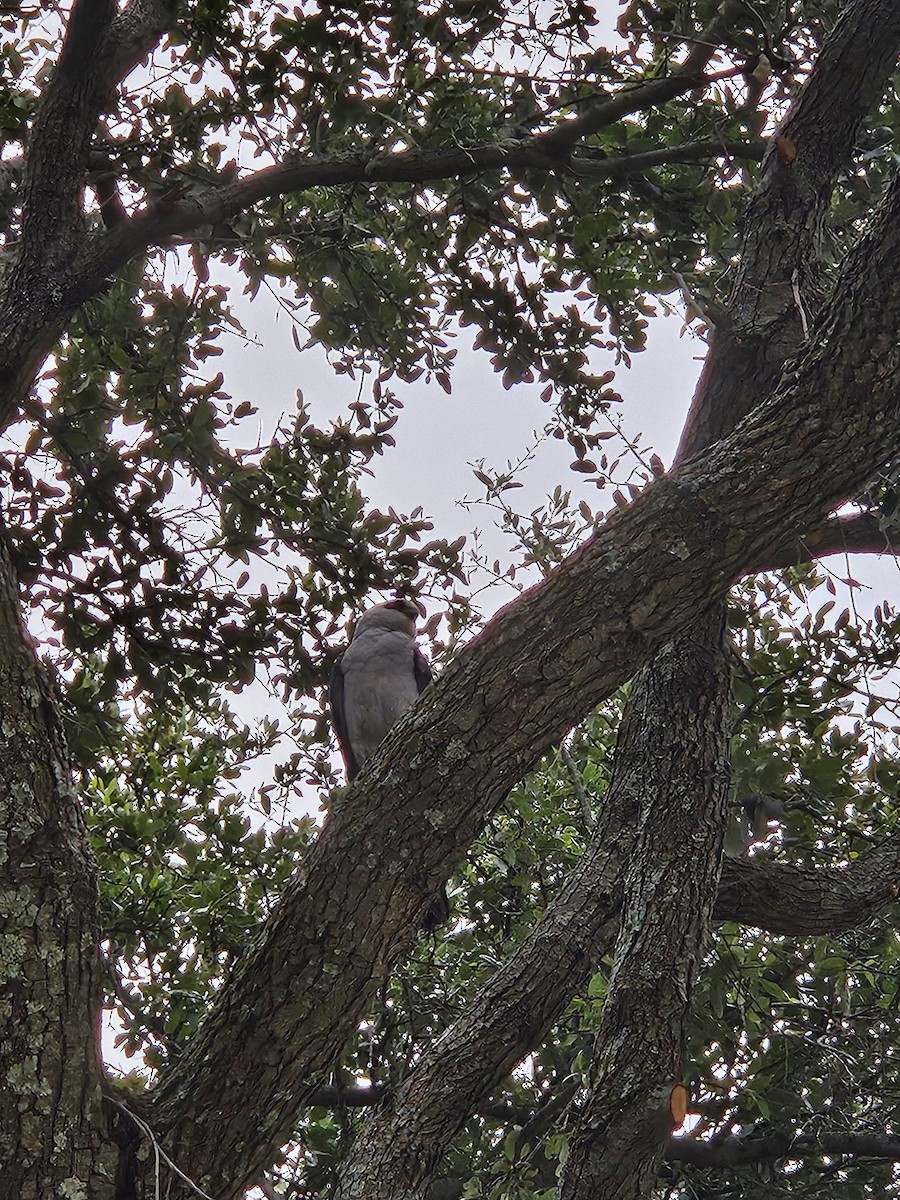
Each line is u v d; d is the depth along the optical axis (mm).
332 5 4164
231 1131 2500
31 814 2463
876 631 5277
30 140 3834
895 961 6160
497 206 4691
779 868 4793
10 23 4609
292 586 4781
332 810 2760
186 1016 5812
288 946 2602
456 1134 3963
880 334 2963
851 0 4445
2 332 3744
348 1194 3781
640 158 4441
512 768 2713
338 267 4875
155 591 4547
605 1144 3744
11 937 2391
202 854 6496
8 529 4426
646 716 4398
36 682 2576
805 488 2918
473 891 6465
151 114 4422
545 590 2838
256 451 4781
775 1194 5812
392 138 4355
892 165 4738
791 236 4496
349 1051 5816
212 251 4621
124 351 4855
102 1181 2367
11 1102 2322
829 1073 5965
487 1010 4141
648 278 4934
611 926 4223
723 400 4406
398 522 4785
